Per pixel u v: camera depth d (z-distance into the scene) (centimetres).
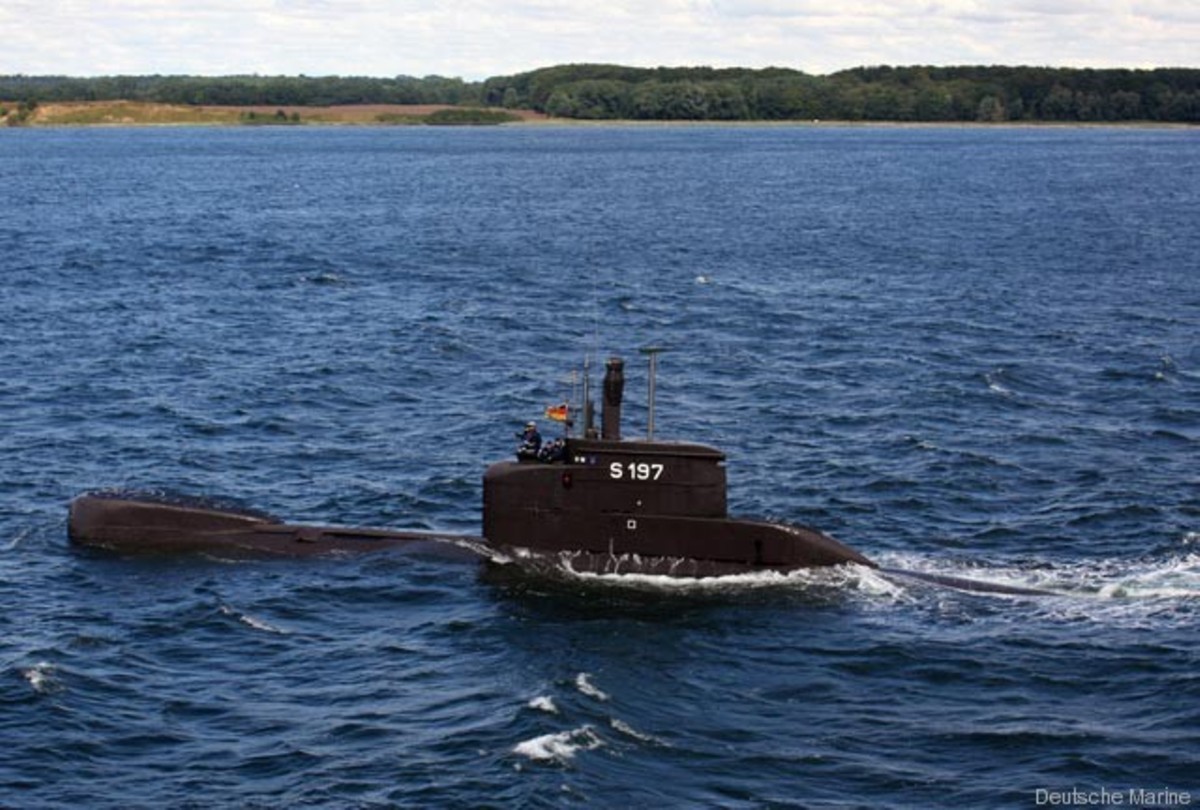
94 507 8525
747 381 13250
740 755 5972
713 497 7706
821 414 11944
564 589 7644
